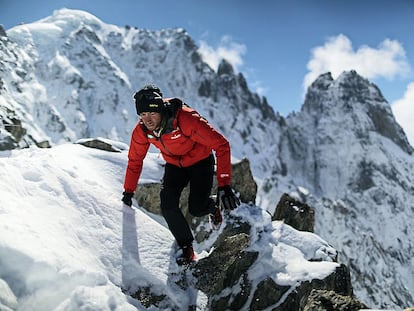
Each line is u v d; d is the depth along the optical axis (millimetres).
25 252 3477
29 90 132750
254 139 179625
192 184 4457
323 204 108938
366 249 95875
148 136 4324
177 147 4277
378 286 87875
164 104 4055
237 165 6859
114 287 3828
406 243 135250
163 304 4242
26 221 3863
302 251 5645
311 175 184750
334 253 5785
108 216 4645
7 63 134625
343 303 3811
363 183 173750
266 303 4918
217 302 4816
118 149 7172
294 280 4977
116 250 4328
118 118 145750
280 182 119562
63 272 3557
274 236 5707
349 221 104375
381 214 154000
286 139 192250
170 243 4820
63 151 5957
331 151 190000
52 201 4387
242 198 6703
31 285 3410
